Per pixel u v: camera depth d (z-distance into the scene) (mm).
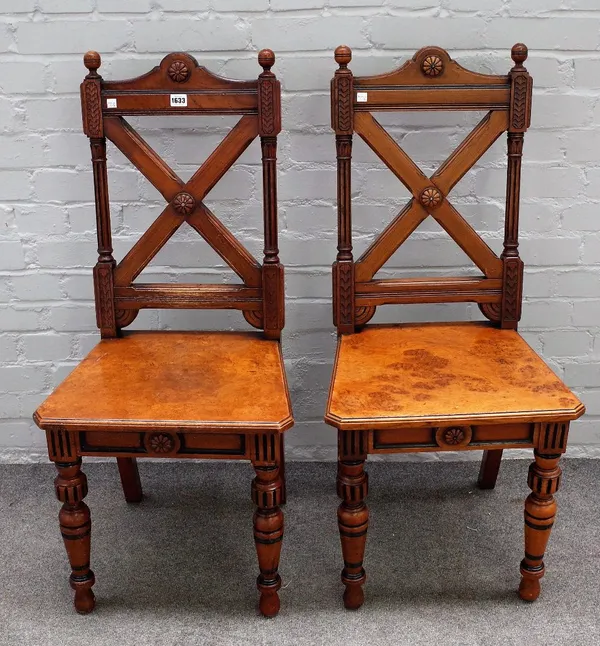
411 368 1617
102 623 1610
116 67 1851
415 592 1681
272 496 1518
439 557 1783
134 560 1789
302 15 1815
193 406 1488
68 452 1502
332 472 2096
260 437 1463
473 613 1620
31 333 2045
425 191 1742
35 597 1686
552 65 1850
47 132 1887
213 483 2072
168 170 1738
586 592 1669
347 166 1735
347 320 1805
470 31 1830
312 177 1924
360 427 1437
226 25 1823
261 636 1569
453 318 2047
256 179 1928
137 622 1612
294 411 2111
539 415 1454
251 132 1708
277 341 1797
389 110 1712
